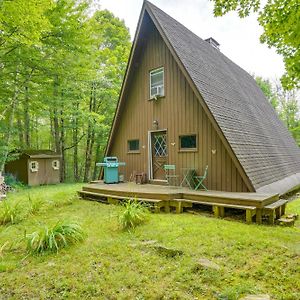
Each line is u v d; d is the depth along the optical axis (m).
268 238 4.11
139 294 2.71
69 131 19.95
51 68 12.04
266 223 5.22
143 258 3.53
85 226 5.17
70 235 4.18
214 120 7.26
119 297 2.67
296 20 3.61
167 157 9.03
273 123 13.91
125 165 10.66
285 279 2.85
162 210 6.58
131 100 10.42
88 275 3.15
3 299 2.74
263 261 3.28
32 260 3.65
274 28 3.79
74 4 11.32
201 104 7.54
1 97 12.53
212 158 7.67
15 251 4.01
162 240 4.17
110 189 7.67
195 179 7.94
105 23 15.88
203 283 2.84
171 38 8.62
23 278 3.14
